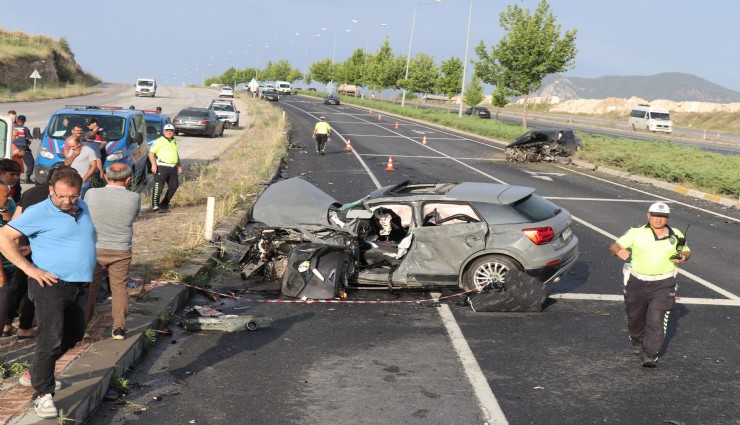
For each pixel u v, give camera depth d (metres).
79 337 5.38
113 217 6.76
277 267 10.29
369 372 6.88
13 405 5.29
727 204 20.48
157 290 8.84
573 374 6.95
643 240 7.24
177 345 7.51
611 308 9.44
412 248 9.63
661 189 23.72
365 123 55.75
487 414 5.93
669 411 6.08
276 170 22.81
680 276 11.41
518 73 46.19
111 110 18.53
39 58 82.56
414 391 6.41
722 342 8.12
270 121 48.72
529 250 9.32
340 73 122.94
